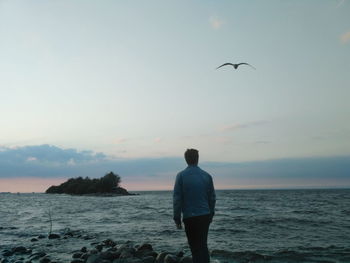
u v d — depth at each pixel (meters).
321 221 21.59
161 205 49.41
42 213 32.62
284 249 11.63
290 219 22.97
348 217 24.73
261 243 13.21
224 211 32.62
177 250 11.72
